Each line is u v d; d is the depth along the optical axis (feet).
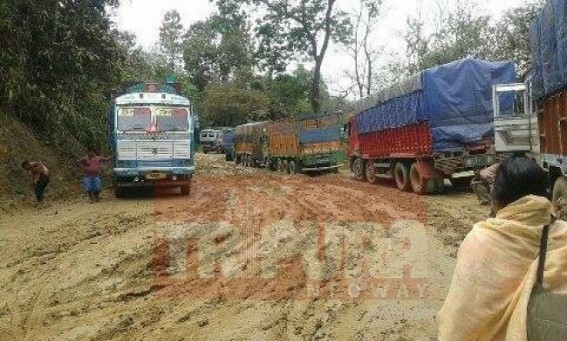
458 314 7.98
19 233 39.19
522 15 89.76
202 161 149.69
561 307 7.29
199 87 228.63
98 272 27.63
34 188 54.70
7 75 62.13
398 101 62.34
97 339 19.51
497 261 7.90
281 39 125.80
